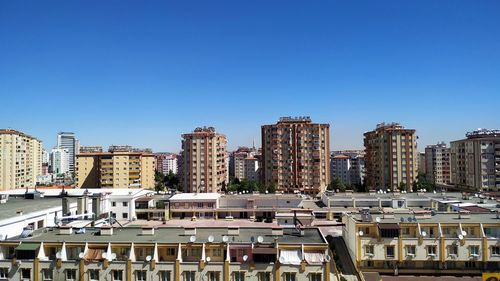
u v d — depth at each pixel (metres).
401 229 81.31
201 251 63.50
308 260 60.78
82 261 61.41
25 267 62.16
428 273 79.56
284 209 137.38
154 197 150.00
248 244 63.41
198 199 141.12
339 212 133.00
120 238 67.62
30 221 93.81
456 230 80.75
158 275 60.94
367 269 81.44
